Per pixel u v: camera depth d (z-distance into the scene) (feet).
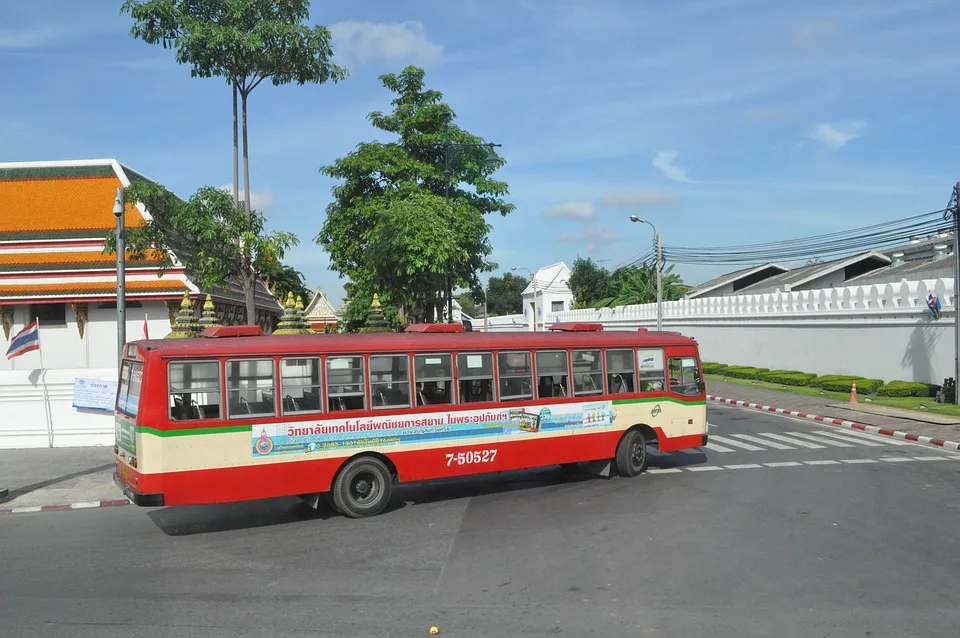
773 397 90.68
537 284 242.99
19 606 25.52
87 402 62.18
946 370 79.87
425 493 43.91
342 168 95.30
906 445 58.70
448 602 25.27
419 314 93.66
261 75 67.10
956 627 22.66
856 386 87.86
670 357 49.11
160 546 33.58
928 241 141.18
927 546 31.14
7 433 61.41
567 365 44.88
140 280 103.14
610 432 46.01
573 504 39.91
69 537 35.88
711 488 43.21
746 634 22.17
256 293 136.05
